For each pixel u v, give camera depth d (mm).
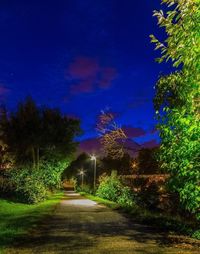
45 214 23469
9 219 20578
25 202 35500
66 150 51938
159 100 12648
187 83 10164
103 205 34562
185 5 8914
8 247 11555
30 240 13023
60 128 49656
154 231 15211
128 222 18875
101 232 15062
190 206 10891
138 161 27812
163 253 10406
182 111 10195
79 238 13438
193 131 10016
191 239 12875
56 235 14266
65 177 134000
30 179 37531
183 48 9289
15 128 45844
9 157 42688
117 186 37906
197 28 8945
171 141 10797
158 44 9562
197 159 10352
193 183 10602
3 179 36688
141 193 25922
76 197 58406
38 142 46969
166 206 20859
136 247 11414
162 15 9266
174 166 10914
